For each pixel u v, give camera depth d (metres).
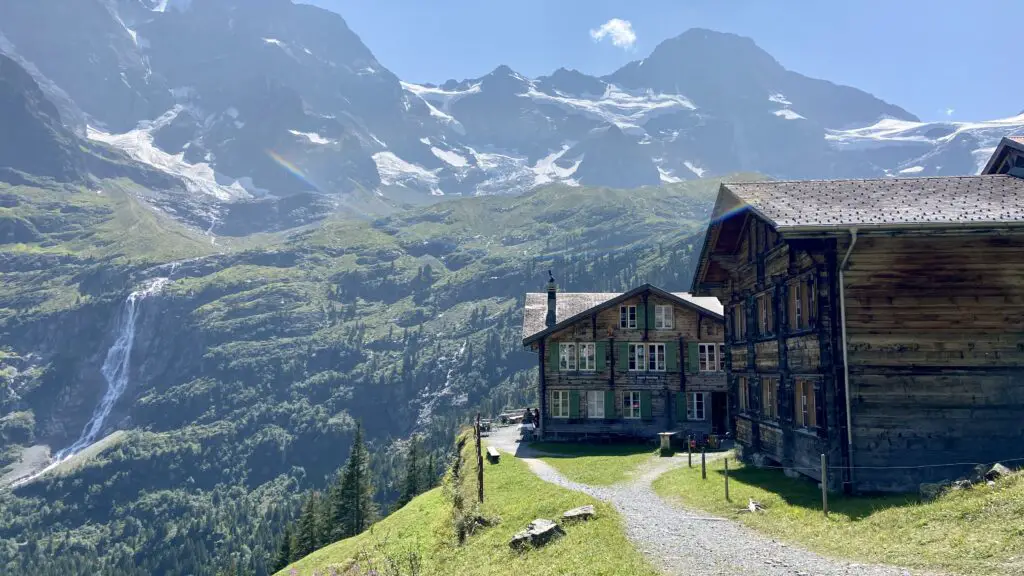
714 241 34.25
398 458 189.25
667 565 15.82
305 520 70.44
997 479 17.95
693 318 53.16
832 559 15.12
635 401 52.84
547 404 53.22
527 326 56.91
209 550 175.25
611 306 53.41
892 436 22.55
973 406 22.50
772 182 28.38
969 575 12.64
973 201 23.55
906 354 22.78
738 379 35.72
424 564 22.27
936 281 22.89
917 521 16.47
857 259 23.02
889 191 25.48
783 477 26.92
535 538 19.55
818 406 23.83
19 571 177.88
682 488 27.27
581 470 35.78
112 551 187.62
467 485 36.12
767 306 30.72
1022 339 22.69
